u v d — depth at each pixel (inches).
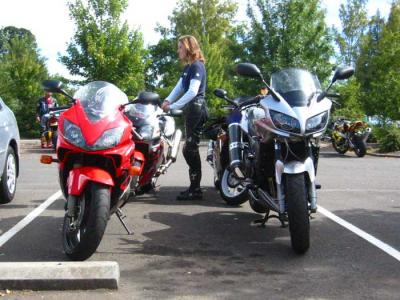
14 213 177.3
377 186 237.1
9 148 194.4
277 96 134.6
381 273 119.9
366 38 1301.7
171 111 185.3
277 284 112.9
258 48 586.2
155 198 204.1
